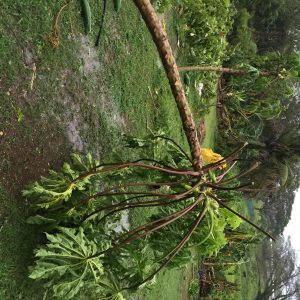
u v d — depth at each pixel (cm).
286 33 2008
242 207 1992
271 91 970
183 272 998
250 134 1434
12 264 363
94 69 521
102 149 527
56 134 441
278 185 1662
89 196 368
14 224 369
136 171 418
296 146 1429
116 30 584
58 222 370
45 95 429
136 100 644
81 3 491
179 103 338
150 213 673
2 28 382
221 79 1171
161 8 746
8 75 384
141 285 363
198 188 342
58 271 337
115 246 347
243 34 1527
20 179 385
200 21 907
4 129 374
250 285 2681
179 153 438
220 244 371
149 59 701
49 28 439
